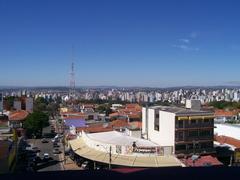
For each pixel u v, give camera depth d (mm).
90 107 171250
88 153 57969
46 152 72500
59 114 164875
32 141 88625
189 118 56469
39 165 60219
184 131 56250
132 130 70750
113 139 60656
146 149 54781
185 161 51906
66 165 60250
